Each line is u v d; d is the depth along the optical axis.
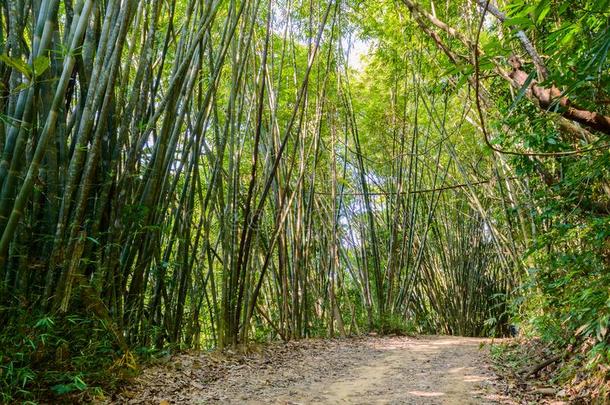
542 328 5.06
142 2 4.37
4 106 3.36
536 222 5.54
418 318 14.87
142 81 4.43
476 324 14.36
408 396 4.22
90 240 3.81
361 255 12.19
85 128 3.46
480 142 8.44
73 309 3.67
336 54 9.59
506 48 2.41
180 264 5.34
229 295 6.16
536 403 3.97
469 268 14.44
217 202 6.91
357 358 6.76
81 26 3.18
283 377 5.02
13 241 3.26
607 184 4.23
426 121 11.53
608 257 4.26
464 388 4.57
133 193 4.47
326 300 9.92
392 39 8.09
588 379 4.09
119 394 3.62
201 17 4.95
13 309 3.21
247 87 7.78
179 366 4.71
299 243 8.89
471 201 12.15
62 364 3.40
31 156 3.41
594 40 2.11
